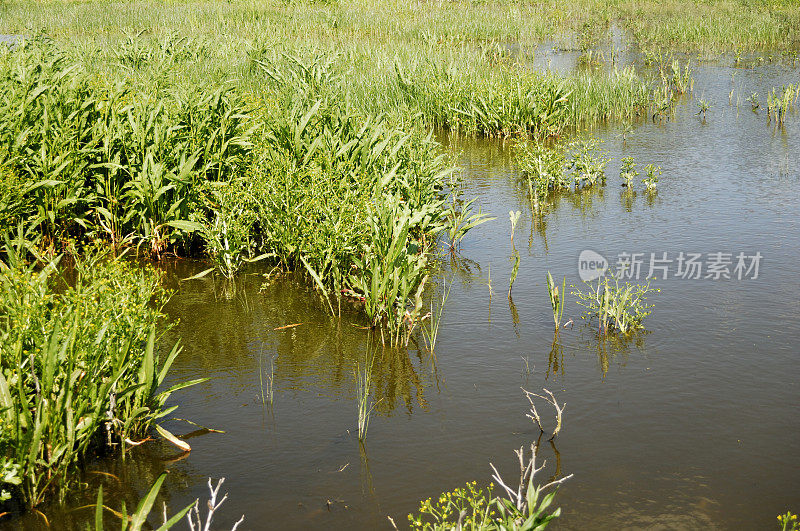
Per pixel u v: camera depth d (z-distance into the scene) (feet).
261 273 23.44
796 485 12.65
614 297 18.76
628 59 65.21
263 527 11.79
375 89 47.50
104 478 13.12
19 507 12.30
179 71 50.78
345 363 17.44
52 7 104.22
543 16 88.17
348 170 25.79
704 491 12.52
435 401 15.57
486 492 12.53
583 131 42.63
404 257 20.04
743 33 71.10
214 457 13.74
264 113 31.42
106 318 14.47
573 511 12.07
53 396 12.79
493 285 21.81
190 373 17.03
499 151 39.63
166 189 23.68
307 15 88.84
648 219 27.20
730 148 36.70
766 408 14.97
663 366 16.72
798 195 29.01
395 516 12.00
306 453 13.83
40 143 25.35
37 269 23.06
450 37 75.25
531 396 15.64
